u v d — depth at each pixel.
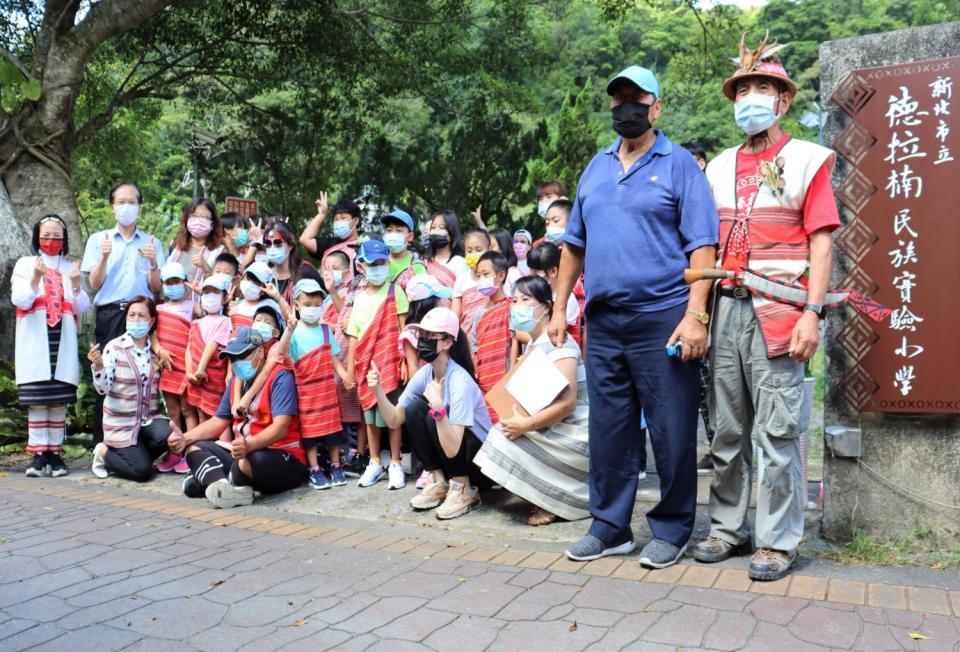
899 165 3.44
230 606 3.04
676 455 3.39
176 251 6.31
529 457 4.10
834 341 3.60
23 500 4.84
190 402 5.61
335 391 5.11
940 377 3.38
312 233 6.68
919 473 3.49
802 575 3.21
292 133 14.45
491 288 4.99
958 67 3.34
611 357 3.52
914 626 2.68
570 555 3.49
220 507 4.68
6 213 7.01
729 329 3.34
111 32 9.22
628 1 14.12
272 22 13.48
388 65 14.08
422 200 13.24
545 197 5.84
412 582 3.25
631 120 3.34
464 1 13.92
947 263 3.36
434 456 4.48
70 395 5.67
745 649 2.53
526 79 16.30
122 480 5.49
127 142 16.25
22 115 8.86
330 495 4.87
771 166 3.26
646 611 2.87
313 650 2.63
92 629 2.84
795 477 3.25
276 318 5.02
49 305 5.56
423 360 4.40
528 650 2.58
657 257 3.38
